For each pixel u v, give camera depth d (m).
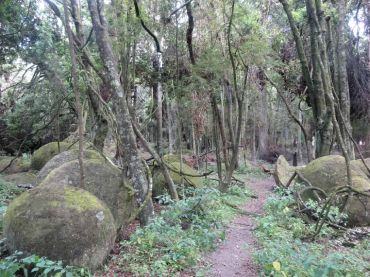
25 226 5.09
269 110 28.91
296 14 13.87
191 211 8.17
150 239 6.07
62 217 5.14
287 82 18.16
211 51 10.97
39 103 16.58
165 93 12.98
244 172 18.77
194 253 5.91
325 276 4.40
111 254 5.98
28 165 13.88
